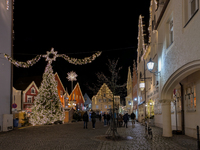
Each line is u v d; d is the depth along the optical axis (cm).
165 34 1452
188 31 1002
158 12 1953
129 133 1702
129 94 6069
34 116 2872
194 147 1026
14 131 1902
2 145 1158
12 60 1962
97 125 2741
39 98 2923
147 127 1468
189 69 1069
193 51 941
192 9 1034
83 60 1939
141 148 1037
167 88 1403
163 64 1467
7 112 2094
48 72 3012
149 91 2866
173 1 1262
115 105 1928
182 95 1560
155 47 2236
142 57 3319
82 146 1099
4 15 2117
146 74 3092
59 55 2027
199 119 1264
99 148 1044
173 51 1243
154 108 2480
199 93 1265
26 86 4528
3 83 2059
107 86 2505
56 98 2997
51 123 2897
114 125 1462
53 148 1048
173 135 1485
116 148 1044
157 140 1273
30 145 1143
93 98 7156
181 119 1560
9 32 2208
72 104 5603
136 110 4547
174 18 1240
